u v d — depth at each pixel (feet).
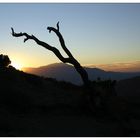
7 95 81.76
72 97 92.99
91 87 82.48
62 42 91.09
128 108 86.43
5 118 64.44
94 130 61.00
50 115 73.41
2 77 96.17
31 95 88.69
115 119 72.54
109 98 89.20
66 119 70.18
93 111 77.15
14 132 55.62
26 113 73.97
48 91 99.35
